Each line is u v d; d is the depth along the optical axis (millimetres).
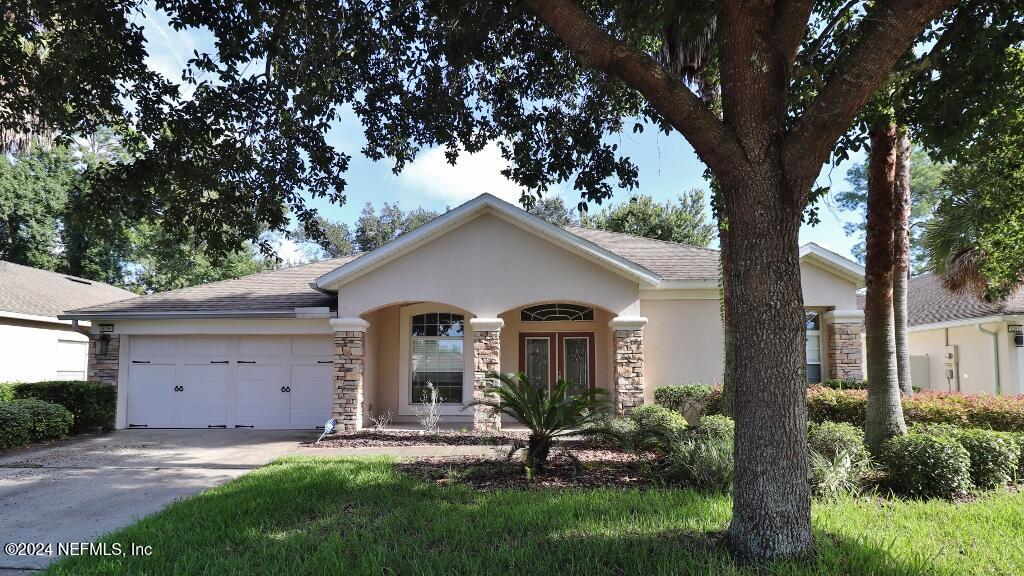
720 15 4746
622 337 12258
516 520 5531
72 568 4691
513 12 7121
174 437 12492
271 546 4945
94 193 7707
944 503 6336
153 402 13859
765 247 4414
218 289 15086
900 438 7078
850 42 6668
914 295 21719
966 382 16891
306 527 5508
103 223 7965
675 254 14773
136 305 14109
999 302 14977
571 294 12391
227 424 13797
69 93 6988
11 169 23984
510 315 14625
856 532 5109
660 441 8500
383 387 14445
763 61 4500
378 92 8180
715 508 5773
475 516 5742
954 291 12086
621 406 12023
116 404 13648
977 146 7488
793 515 4309
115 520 6367
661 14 6082
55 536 5832
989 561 4551
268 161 8211
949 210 10289
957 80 6457
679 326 13086
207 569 4418
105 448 11164
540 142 8664
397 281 12664
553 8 4902
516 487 7055
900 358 9680
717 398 11438
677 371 12977
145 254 28266
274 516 5863
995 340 15484
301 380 13891
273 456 10227
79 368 19328
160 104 7344
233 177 8180
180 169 7684
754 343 4402
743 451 4434
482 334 12289
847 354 12664
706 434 8297
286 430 13500
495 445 10578
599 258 12164
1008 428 9352
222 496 6754
